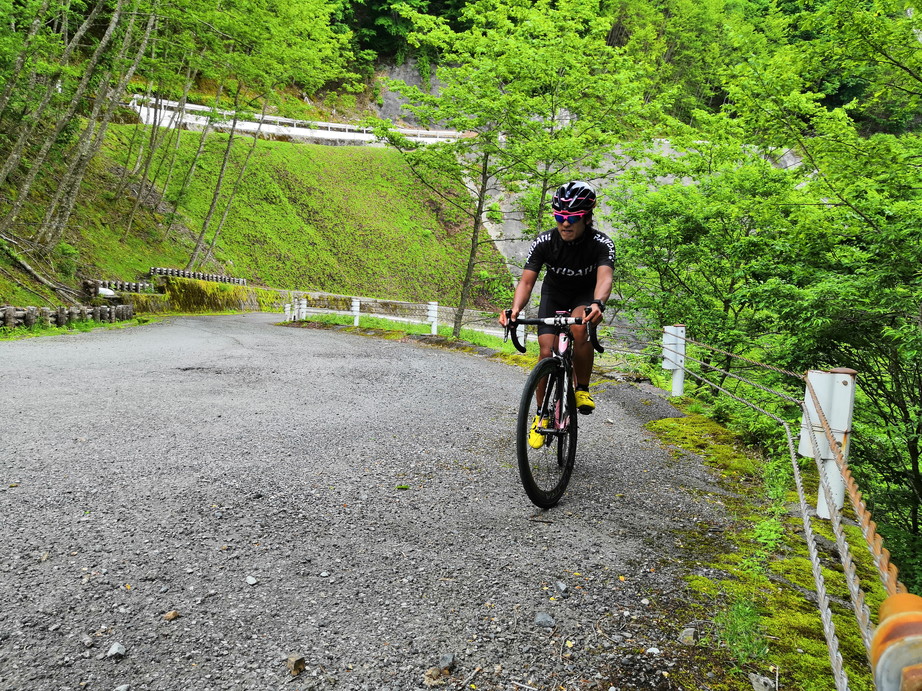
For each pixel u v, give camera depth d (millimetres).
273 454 4316
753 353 8367
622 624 2344
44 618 2203
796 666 2115
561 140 12852
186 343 11586
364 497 3564
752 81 6484
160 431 4773
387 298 37781
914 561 5121
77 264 20406
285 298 33375
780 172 8508
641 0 40562
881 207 5488
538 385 3598
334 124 47875
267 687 1902
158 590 2434
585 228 3750
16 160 18172
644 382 8172
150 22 19891
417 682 1958
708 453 5078
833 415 3295
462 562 2809
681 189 9820
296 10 22812
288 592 2467
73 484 3520
